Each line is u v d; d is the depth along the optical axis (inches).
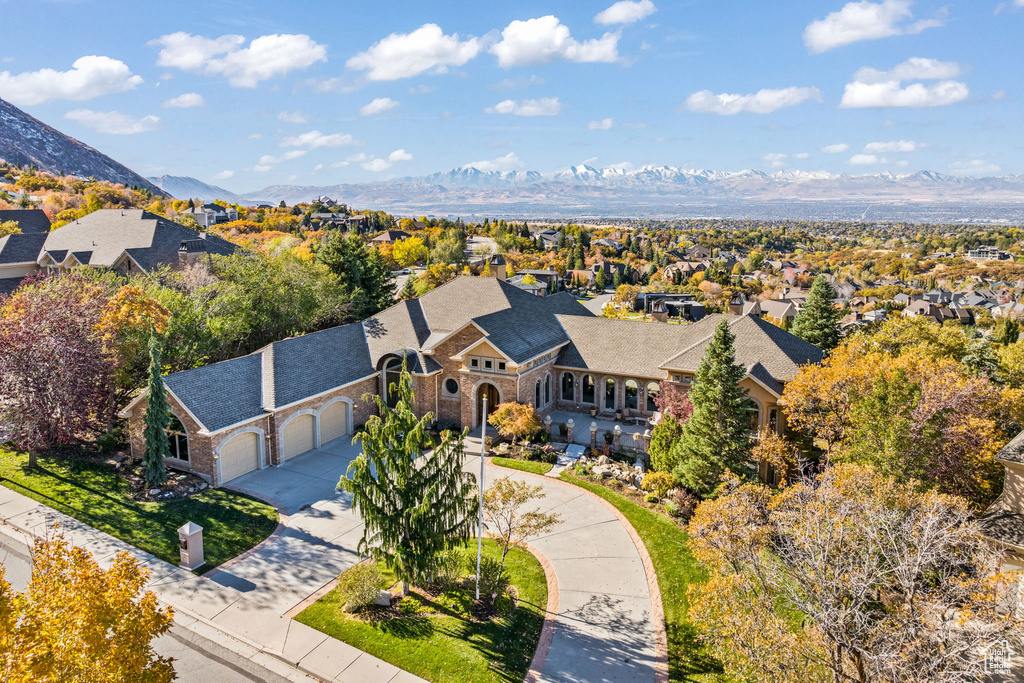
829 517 636.1
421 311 1838.1
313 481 1270.9
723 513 692.1
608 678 717.9
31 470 1250.0
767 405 1283.2
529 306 1836.9
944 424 959.6
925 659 521.7
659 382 1605.6
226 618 826.2
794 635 574.6
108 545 996.6
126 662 474.9
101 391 1302.9
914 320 1793.8
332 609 849.5
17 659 420.5
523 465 1359.5
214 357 1648.6
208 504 1146.0
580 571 944.9
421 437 848.9
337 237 2326.5
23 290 1450.5
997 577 529.3
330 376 1514.5
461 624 815.7
